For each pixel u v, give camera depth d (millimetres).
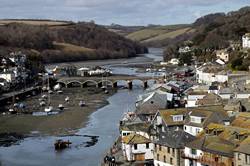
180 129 133625
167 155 118500
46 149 158125
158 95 181250
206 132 119625
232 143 105938
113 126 191250
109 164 129875
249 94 188625
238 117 127375
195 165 110750
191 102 194625
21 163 141750
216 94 190875
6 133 187500
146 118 167375
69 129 190500
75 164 137500
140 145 130500
